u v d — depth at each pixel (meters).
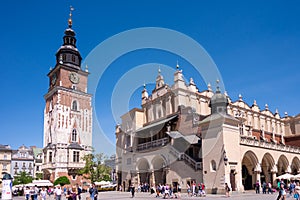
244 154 35.97
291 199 26.48
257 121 57.00
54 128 63.44
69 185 57.94
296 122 61.88
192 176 34.91
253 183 38.72
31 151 117.81
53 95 66.50
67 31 72.81
